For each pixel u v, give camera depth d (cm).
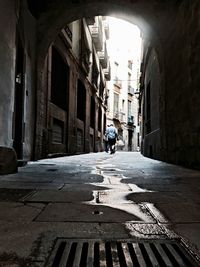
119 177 476
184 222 213
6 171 488
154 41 958
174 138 811
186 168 666
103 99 3052
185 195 316
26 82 750
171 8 873
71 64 1406
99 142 2744
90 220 214
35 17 860
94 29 2117
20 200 280
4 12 524
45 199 286
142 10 896
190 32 667
